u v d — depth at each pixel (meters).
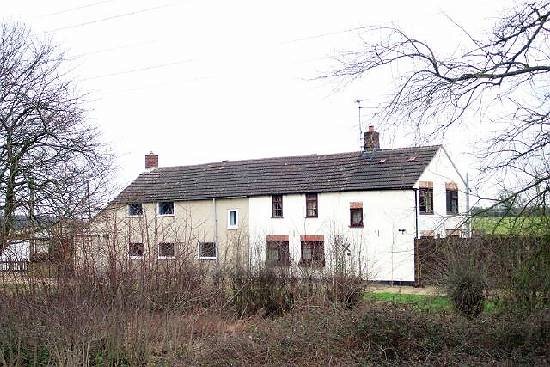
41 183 15.24
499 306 11.19
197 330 11.76
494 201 9.65
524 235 10.02
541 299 10.09
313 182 31.81
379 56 9.40
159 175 38.28
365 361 8.76
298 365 8.72
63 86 17.19
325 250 19.20
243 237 23.22
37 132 16.09
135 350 10.51
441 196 29.45
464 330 9.95
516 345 9.37
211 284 14.73
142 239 13.18
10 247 11.87
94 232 12.47
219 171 36.31
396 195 28.47
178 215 35.25
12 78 16.19
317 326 10.20
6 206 14.75
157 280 12.19
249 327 11.70
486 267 12.81
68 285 10.49
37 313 10.29
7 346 10.11
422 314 10.37
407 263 26.62
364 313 10.00
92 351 10.18
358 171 30.86
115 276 11.27
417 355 9.04
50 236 11.84
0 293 10.52
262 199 32.81
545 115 9.07
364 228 29.12
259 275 15.48
